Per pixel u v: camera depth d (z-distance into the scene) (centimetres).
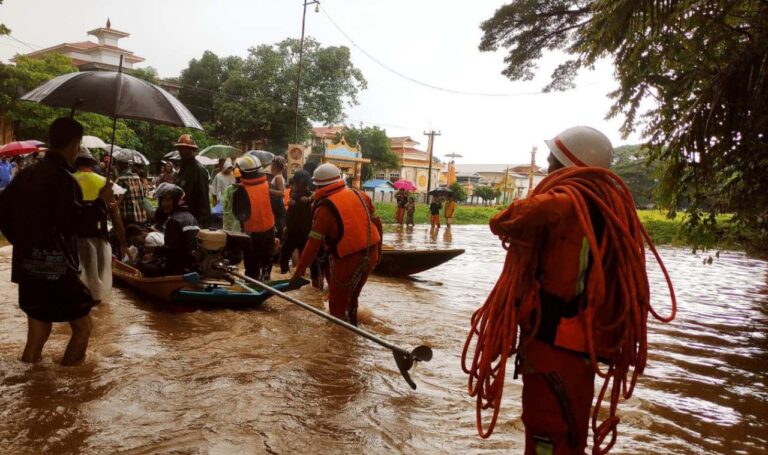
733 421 433
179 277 626
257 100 4344
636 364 261
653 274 1505
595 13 839
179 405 391
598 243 257
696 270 1673
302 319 658
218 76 5100
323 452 335
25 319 589
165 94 578
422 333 644
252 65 4544
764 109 674
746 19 736
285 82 4444
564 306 255
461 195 6912
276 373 467
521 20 1766
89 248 548
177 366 471
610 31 773
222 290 679
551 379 252
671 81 791
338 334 599
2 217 425
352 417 389
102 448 324
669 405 462
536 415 256
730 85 690
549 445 254
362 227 583
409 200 2722
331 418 385
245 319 641
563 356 253
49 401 383
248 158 771
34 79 2978
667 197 820
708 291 1222
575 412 252
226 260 655
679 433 401
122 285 783
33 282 425
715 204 795
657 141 803
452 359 549
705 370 579
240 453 326
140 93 552
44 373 432
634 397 473
